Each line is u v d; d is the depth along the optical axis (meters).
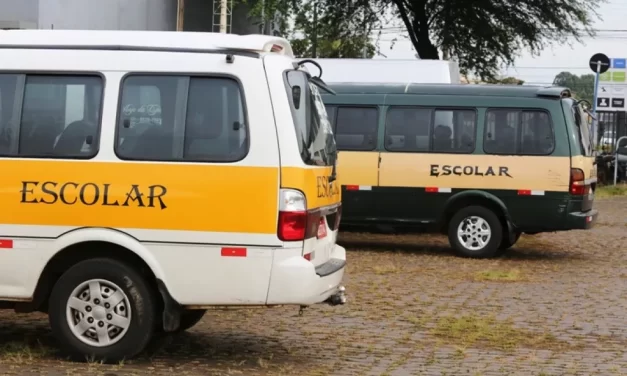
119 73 7.93
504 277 13.82
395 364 8.42
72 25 26.45
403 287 12.76
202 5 37.69
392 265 14.90
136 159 7.81
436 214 16.11
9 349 8.49
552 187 15.62
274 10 38.16
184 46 7.92
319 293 7.78
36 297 7.98
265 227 7.63
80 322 7.94
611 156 32.41
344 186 16.34
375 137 16.28
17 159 7.91
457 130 16.03
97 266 7.87
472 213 16.02
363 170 16.28
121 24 29.69
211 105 7.82
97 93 7.93
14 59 8.05
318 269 7.93
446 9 39.38
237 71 7.80
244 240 7.66
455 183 15.99
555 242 18.83
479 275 14.00
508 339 9.62
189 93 7.84
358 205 16.36
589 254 17.03
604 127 36.59
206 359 8.41
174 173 7.75
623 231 20.95
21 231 7.87
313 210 7.84
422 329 10.02
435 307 11.31
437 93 16.14
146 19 31.95
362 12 40.12
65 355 8.17
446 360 8.63
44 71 8.00
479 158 15.91
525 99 15.79
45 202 7.85
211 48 7.88
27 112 7.98
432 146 16.11
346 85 16.50
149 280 7.95
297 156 7.73
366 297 11.86
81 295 7.94
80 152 7.88
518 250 17.41
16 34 8.16
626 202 28.33
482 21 39.00
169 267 7.73
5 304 8.15
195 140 7.79
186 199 7.72
